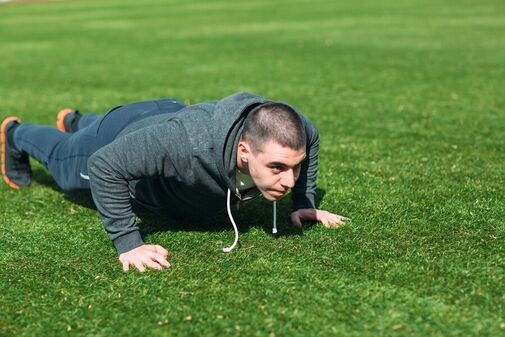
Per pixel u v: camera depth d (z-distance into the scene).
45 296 3.00
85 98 8.39
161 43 14.49
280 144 2.85
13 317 2.82
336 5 24.50
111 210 3.23
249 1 28.38
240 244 3.50
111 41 15.15
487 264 3.17
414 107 7.34
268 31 16.38
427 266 3.15
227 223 3.83
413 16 19.38
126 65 11.27
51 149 4.11
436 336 2.57
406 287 2.95
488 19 17.88
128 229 3.29
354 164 5.08
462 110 7.11
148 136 3.14
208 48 13.39
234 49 13.09
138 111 3.72
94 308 2.87
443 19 18.25
